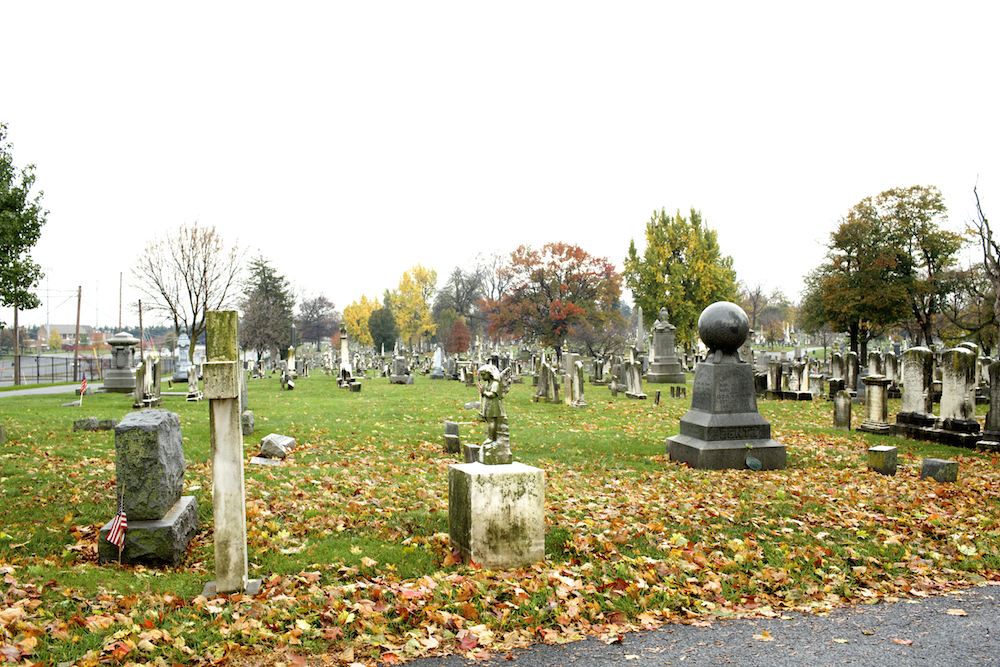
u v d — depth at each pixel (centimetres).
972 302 4653
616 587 587
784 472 1144
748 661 454
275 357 6694
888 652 471
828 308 4772
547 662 450
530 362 5556
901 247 4556
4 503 778
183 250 4400
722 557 673
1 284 2286
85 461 1038
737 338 1208
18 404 2014
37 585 522
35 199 2377
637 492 968
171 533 607
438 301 10850
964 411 1438
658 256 6869
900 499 929
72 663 408
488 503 628
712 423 1188
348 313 10531
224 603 520
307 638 469
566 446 1366
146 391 1959
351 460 1165
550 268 7169
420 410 1947
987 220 3219
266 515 771
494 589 572
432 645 466
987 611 552
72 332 15050
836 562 667
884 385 1562
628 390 2525
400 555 657
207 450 1195
